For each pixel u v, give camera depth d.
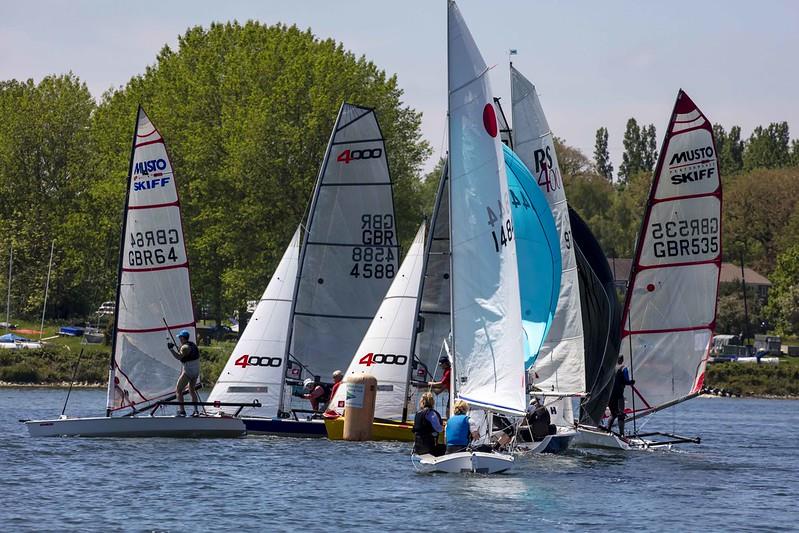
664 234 162.25
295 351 163.38
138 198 151.38
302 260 163.75
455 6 117.31
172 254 151.62
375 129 164.38
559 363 152.62
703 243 161.25
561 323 153.12
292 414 169.25
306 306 163.75
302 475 122.31
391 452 142.88
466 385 118.19
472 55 117.31
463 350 117.75
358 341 163.62
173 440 150.25
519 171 143.62
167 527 94.44
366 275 163.75
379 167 164.25
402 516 100.56
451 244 118.00
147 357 151.88
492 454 123.62
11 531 91.81
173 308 151.88
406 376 154.25
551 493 115.31
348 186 164.00
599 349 156.38
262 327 163.75
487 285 116.56
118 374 151.62
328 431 155.62
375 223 164.12
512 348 115.38
